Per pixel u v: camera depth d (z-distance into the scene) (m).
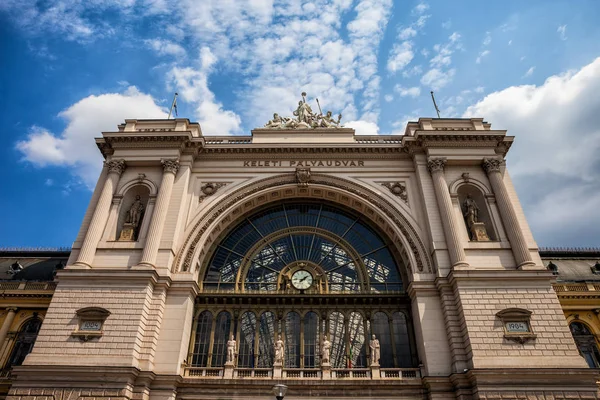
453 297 28.33
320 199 35.84
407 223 32.34
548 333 25.97
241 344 29.59
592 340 32.25
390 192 34.12
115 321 26.66
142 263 29.03
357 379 26.30
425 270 30.23
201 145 35.59
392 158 36.00
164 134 34.81
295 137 38.00
